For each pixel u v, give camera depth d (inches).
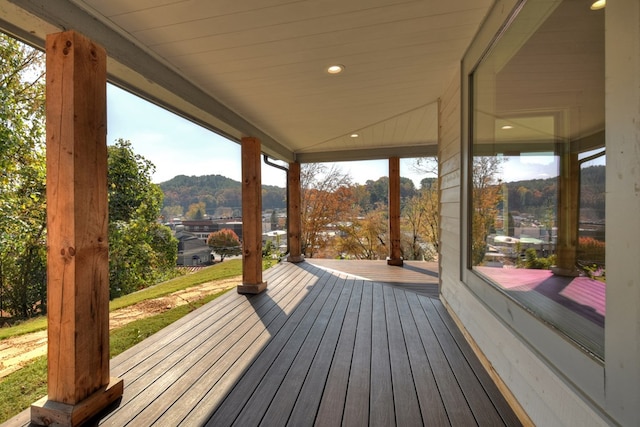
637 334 34.3
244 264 151.3
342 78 106.6
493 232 82.0
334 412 62.4
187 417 61.0
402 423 59.1
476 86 90.6
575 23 49.8
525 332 60.7
